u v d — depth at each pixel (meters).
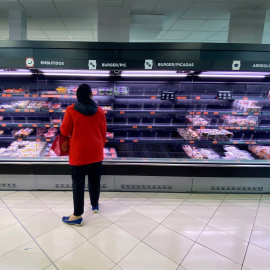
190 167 3.05
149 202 2.85
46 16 4.03
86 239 2.07
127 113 3.38
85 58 2.70
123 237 2.12
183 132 3.41
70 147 2.26
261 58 2.77
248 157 3.28
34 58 2.67
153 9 3.64
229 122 3.38
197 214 2.58
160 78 3.38
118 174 3.06
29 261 1.77
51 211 2.56
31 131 3.47
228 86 3.47
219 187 3.15
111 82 3.39
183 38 5.88
